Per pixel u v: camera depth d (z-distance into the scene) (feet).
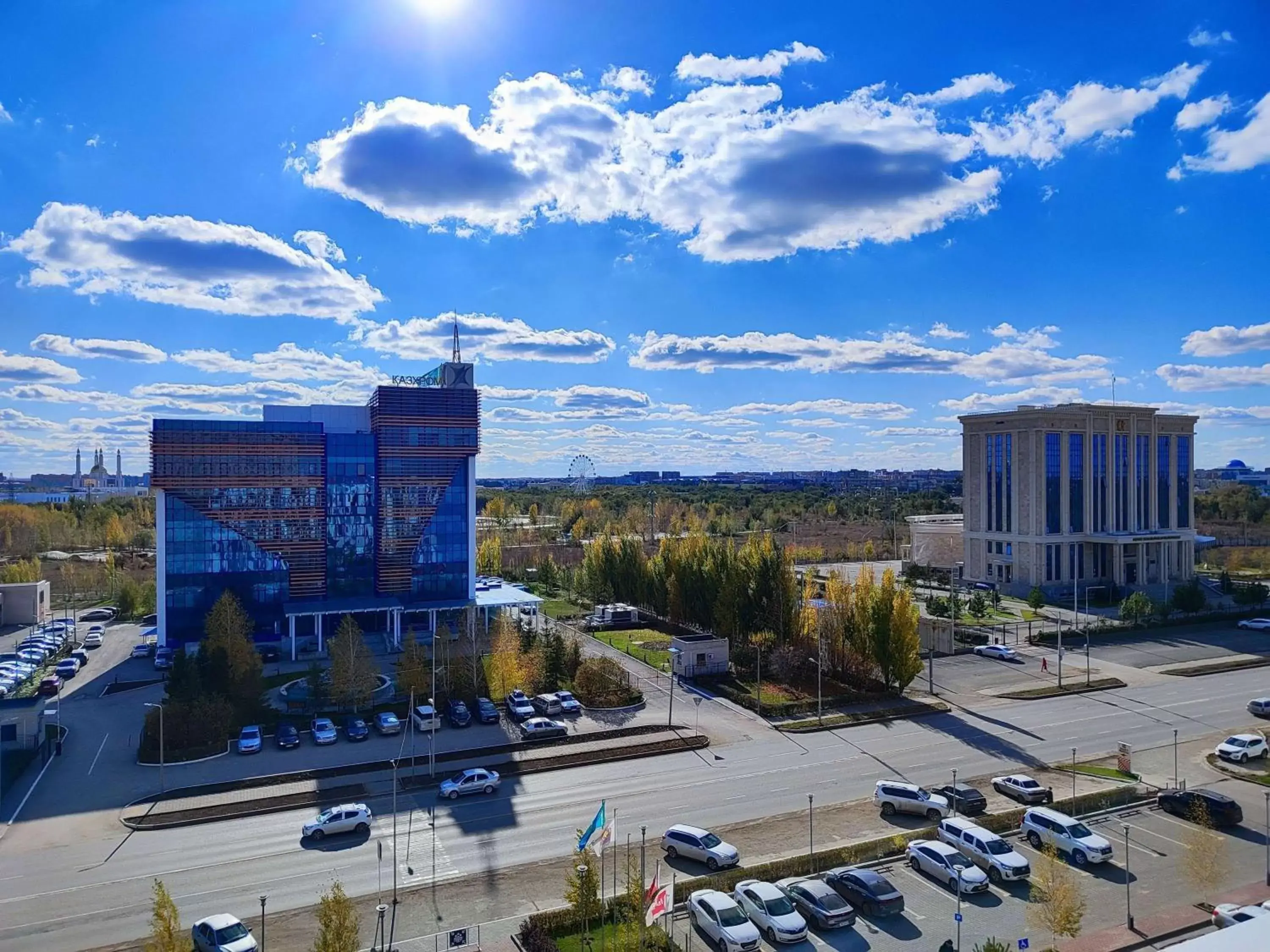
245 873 135.33
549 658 251.60
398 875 134.21
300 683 256.73
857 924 118.52
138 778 178.70
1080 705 235.81
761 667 269.64
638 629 344.90
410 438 332.60
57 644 322.55
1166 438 470.80
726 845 137.39
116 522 581.94
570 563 523.29
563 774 180.86
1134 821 154.40
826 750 196.75
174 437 301.02
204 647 223.71
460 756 190.29
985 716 224.74
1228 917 113.09
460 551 340.80
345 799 166.91
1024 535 439.63
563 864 137.80
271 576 313.12
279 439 314.96
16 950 113.09
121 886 131.23
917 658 240.94
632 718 221.25
